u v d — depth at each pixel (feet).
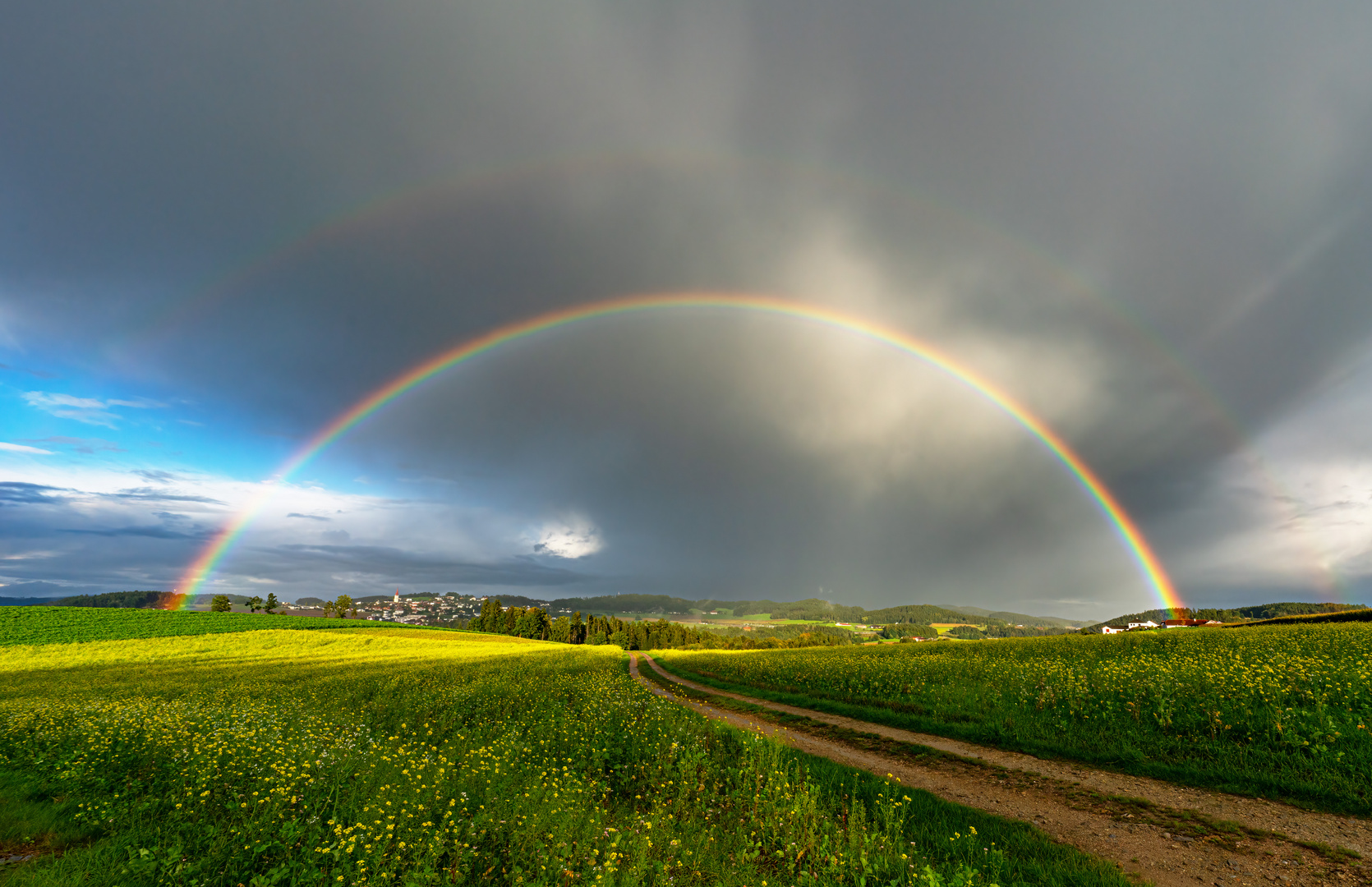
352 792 30.22
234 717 53.83
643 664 195.52
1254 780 34.86
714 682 113.60
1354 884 23.06
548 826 27.14
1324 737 37.47
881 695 75.15
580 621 556.51
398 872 22.72
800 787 34.55
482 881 22.56
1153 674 58.23
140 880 21.63
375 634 330.34
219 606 536.83
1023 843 27.91
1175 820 30.78
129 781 34.01
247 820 26.37
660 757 40.81
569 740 47.09
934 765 44.19
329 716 60.13
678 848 25.53
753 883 22.61
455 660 168.25
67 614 304.09
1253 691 47.75
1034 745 47.39
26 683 110.32
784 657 154.30
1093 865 25.25
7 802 31.45
